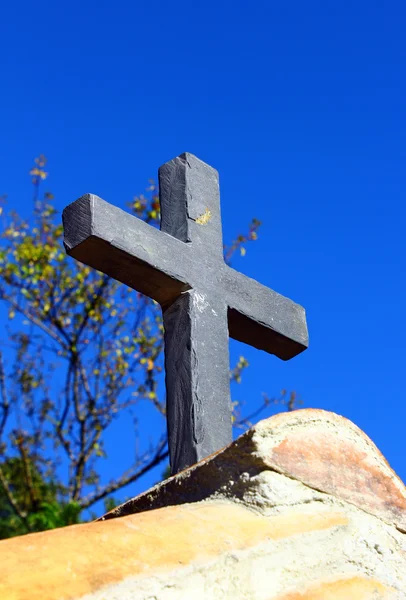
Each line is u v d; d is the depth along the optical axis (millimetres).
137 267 2859
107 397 11508
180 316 2949
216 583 1489
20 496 11156
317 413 1924
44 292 11547
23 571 1251
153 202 11047
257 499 1732
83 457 11336
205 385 2834
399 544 1858
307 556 1681
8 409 11328
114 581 1326
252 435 1780
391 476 1970
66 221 2773
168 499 1888
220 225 3244
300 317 3494
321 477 1834
